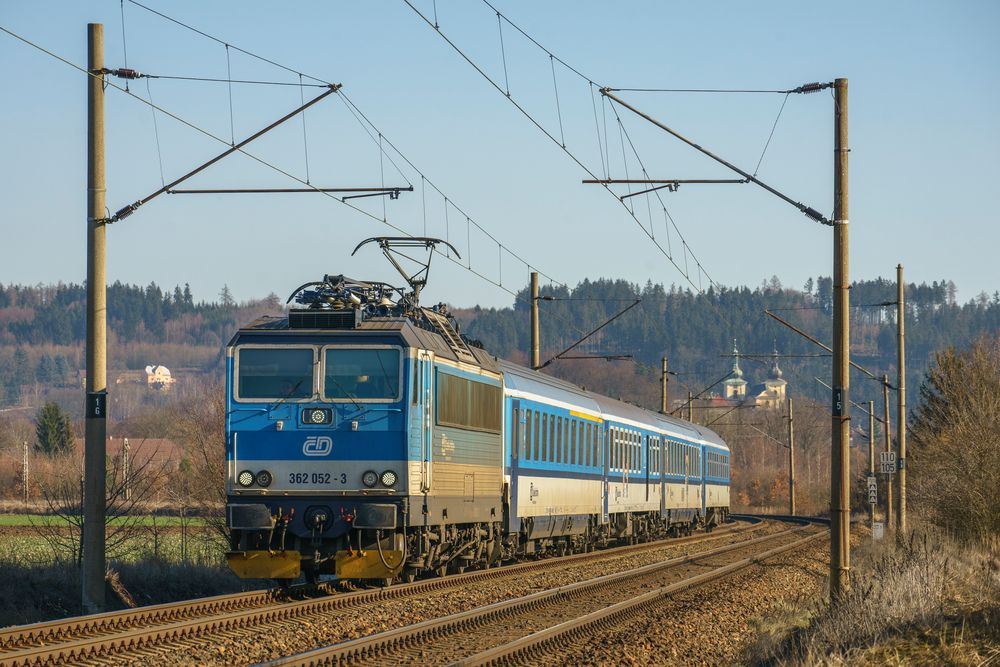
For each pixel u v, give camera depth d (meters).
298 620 23.11
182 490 47.59
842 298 28.39
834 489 28.69
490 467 33.25
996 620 21.91
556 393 42.41
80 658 18.19
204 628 21.27
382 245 31.67
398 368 26.38
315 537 26.05
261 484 26.17
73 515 32.97
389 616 24.11
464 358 30.77
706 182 29.77
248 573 26.02
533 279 50.72
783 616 28.53
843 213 28.17
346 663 18.92
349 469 26.09
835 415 28.58
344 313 26.73
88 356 26.27
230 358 26.59
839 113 27.98
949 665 19.30
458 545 31.89
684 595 31.61
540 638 21.58
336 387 26.31
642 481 56.34
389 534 26.22
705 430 78.62
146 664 17.97
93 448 26.22
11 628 19.05
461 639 22.08
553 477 41.31
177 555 41.62
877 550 49.38
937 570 30.56
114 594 29.08
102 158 26.11
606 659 20.44
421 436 26.83
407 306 29.61
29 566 31.58
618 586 33.38
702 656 22.23
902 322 60.41
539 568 38.88
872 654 20.53
